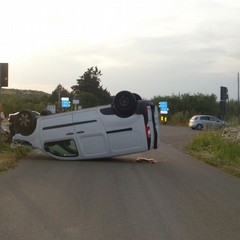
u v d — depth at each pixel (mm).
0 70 19453
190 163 17719
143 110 17094
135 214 8586
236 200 10203
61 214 8492
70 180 12500
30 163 16312
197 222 8086
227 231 7539
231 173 15031
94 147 17406
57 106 86625
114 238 7008
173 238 7051
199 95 72062
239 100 55812
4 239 6871
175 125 63562
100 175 13625
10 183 11844
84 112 17422
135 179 12984
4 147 18797
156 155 20750
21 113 17938
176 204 9578
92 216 8375
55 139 17641
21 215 8383
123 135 17250
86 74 115500
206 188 11758
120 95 17031
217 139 24312
